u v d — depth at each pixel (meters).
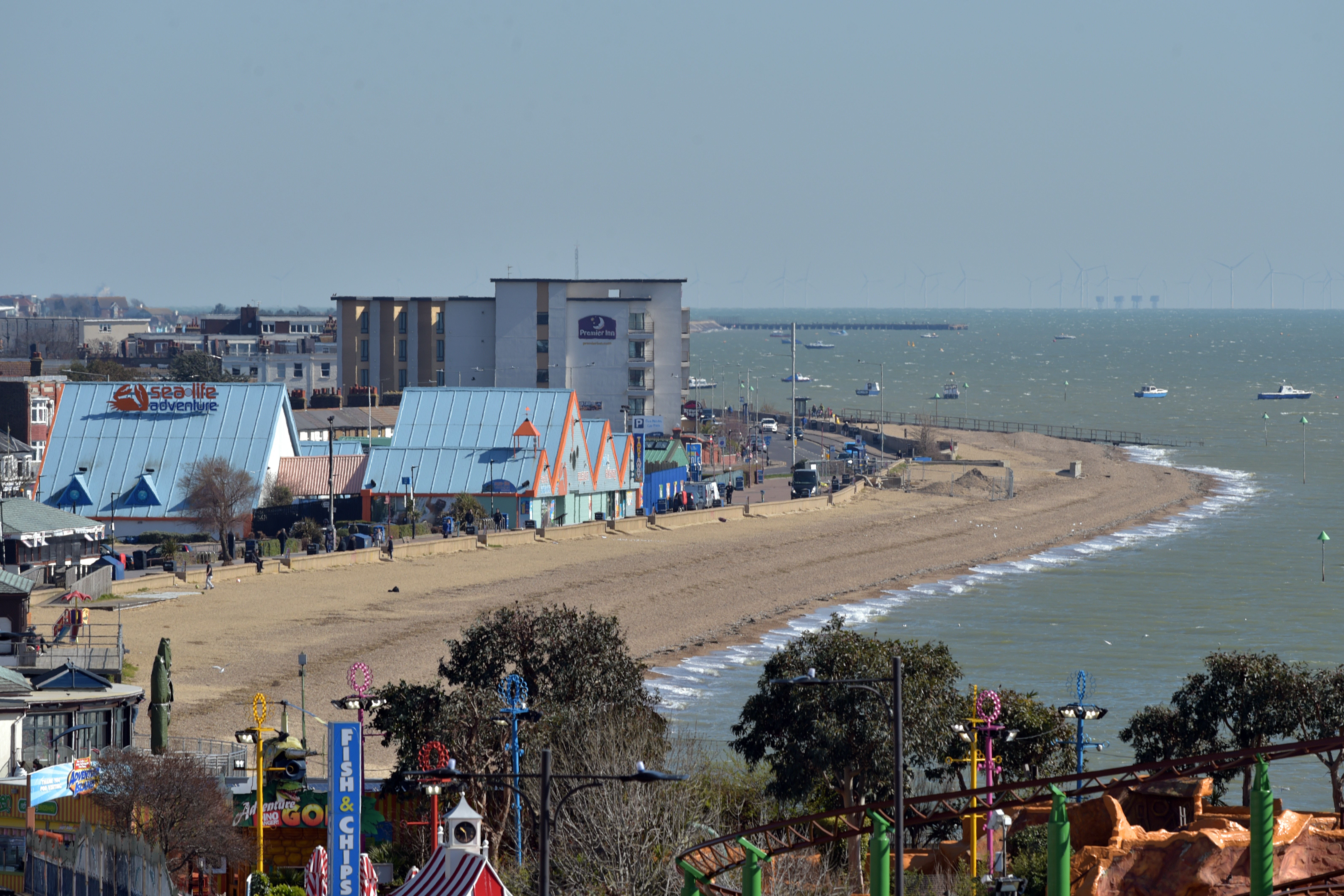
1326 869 70.50
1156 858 71.81
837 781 108.06
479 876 70.69
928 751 106.88
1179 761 55.47
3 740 115.00
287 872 100.62
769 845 94.50
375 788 115.31
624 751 104.94
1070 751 119.50
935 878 87.81
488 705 107.81
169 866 97.69
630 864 90.94
